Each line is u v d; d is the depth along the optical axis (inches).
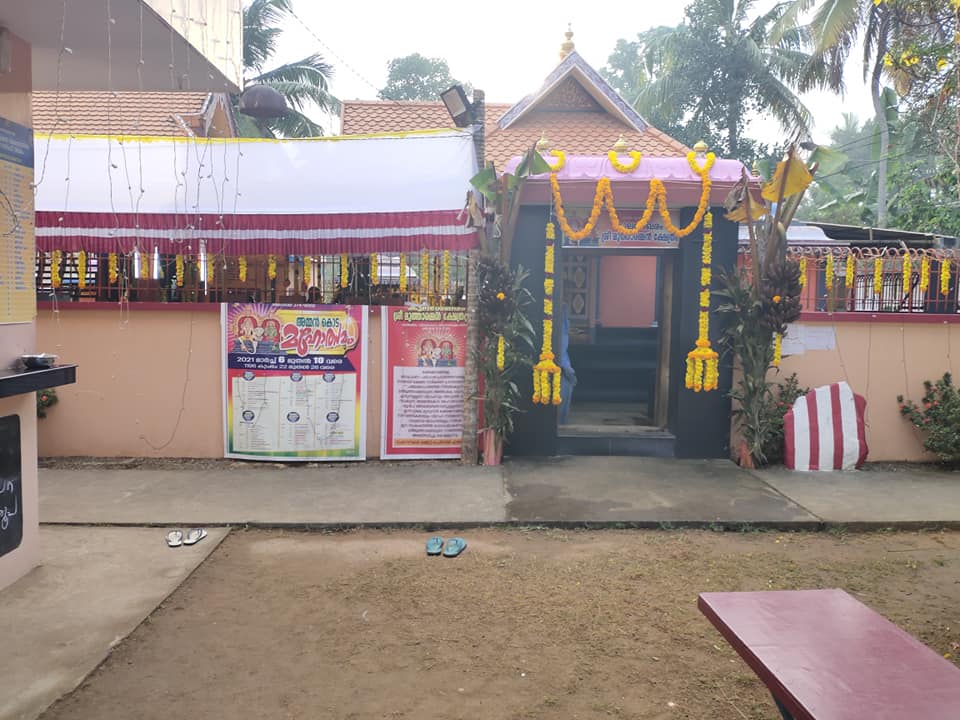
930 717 80.1
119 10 188.7
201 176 309.0
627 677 143.4
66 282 328.5
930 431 305.9
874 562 206.7
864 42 728.3
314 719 129.4
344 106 530.6
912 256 329.7
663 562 205.8
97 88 266.4
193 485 275.6
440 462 312.3
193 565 201.9
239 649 154.9
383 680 142.5
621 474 290.8
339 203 303.4
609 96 505.7
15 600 177.3
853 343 316.2
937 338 316.2
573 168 295.9
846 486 276.1
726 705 133.4
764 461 305.3
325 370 308.8
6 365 183.5
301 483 279.6
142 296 329.1
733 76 829.8
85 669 145.4
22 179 190.5
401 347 310.0
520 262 313.3
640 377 439.8
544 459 315.0
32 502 196.5
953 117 292.0
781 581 191.9
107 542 219.6
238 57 270.1
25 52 196.1
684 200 300.5
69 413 313.9
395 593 184.2
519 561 206.7
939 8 300.2
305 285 359.3
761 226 308.2
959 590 186.5
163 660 150.0
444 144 308.2
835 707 82.0
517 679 142.7
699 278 310.5
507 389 305.7
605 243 313.9
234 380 309.3
